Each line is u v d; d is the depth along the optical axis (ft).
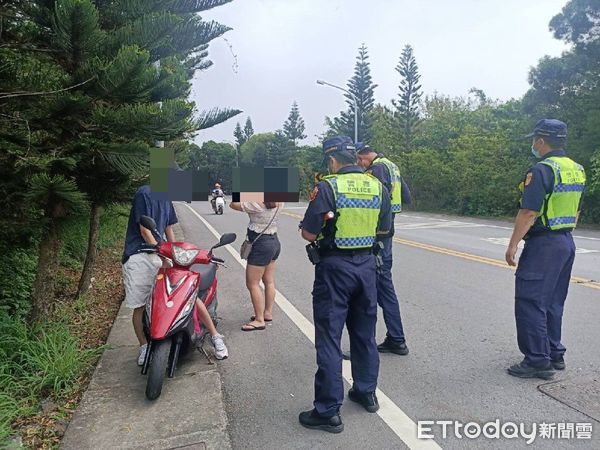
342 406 12.42
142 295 14.71
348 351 15.87
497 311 20.06
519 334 13.94
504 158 74.90
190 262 13.75
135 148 14.33
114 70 13.65
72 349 14.61
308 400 12.82
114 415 11.94
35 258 20.31
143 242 14.76
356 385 12.21
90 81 14.06
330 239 11.53
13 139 13.78
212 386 13.41
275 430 11.39
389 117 137.18
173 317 12.91
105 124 14.61
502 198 73.51
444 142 101.65
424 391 13.14
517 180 70.08
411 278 26.66
